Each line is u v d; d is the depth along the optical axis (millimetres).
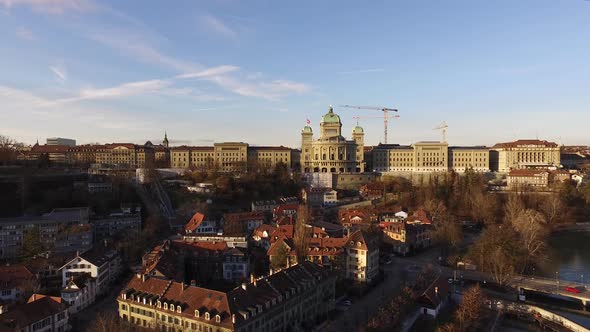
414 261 191625
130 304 114500
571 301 147750
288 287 117938
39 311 106750
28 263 157250
